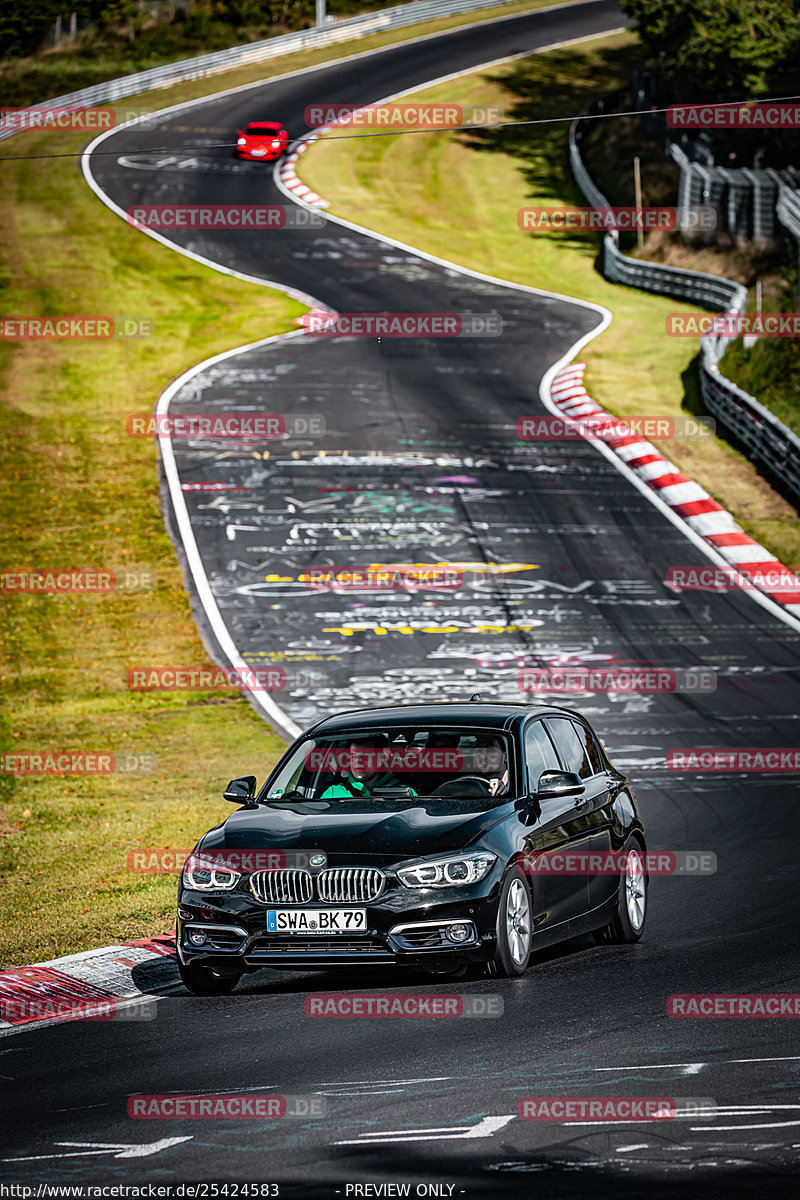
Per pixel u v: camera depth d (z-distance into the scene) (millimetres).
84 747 72688
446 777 36719
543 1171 20625
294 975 37562
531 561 107375
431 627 94375
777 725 75250
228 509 117938
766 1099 24203
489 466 129000
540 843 35312
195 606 98812
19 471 126500
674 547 110750
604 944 39781
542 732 38875
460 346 168500
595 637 92750
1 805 61281
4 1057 29062
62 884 47188
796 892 45375
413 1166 21000
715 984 33469
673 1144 21812
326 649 90438
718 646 91125
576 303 191625
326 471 127062
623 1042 28188
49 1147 22641
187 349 165500
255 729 76062
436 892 32562
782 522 115812
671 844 53625
